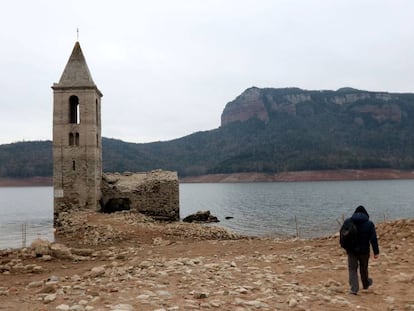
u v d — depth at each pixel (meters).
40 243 21.80
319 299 10.10
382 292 10.95
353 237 10.96
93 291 10.68
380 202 90.06
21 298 10.52
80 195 44.19
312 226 51.09
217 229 33.88
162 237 29.55
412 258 14.91
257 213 70.19
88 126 44.34
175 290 10.77
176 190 48.28
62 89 44.50
